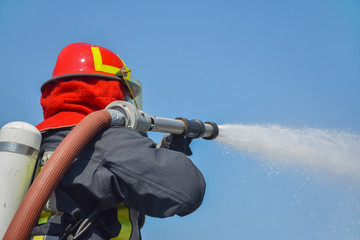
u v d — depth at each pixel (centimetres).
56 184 349
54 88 446
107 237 389
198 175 401
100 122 379
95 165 378
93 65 453
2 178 362
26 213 335
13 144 369
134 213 414
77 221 383
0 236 353
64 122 415
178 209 377
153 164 376
